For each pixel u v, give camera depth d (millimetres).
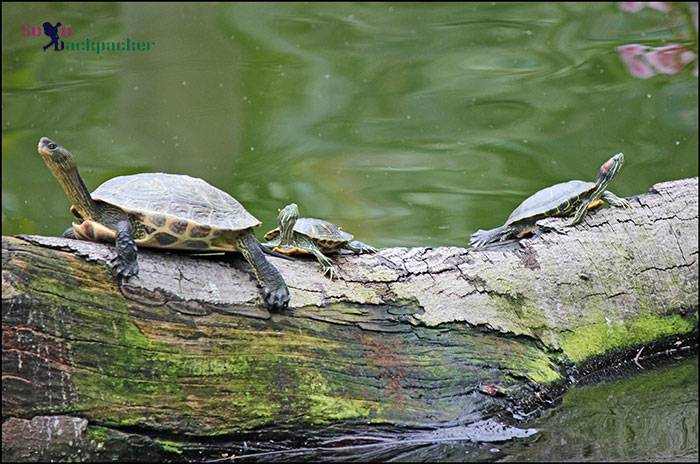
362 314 9219
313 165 17594
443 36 23906
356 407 8898
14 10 25359
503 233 11172
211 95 20812
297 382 8742
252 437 8617
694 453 8961
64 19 24891
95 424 8062
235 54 23047
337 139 18828
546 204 10922
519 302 10070
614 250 10820
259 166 17672
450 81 21438
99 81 21500
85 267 8172
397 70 22125
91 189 16109
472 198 16188
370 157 18016
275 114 20016
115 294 8227
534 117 19641
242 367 8555
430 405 9180
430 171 17359
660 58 21984
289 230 9234
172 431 8305
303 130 19219
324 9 26000
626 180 16906
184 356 8367
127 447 8188
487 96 20688
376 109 20250
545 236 10633
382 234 14734
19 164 17969
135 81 21547
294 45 23562
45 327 7906
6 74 21719
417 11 25750
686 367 10797
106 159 17812
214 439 8477
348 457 8859
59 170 8133
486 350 9656
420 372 9258
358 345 9086
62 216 16234
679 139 18516
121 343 8172
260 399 8594
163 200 8430
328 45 23594
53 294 7969
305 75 21875
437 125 19406
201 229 8359
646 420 9633
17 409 7828
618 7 25000
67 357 7984
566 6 25484
